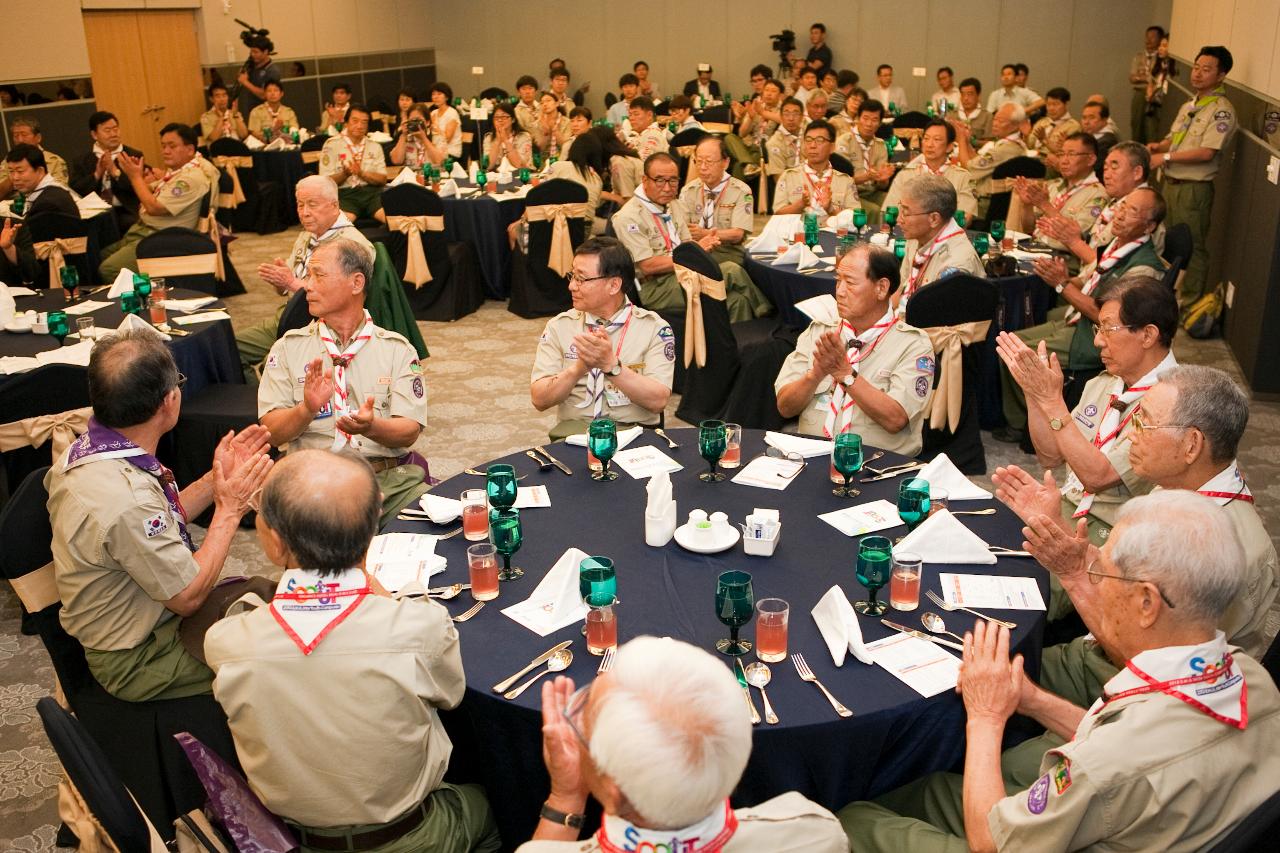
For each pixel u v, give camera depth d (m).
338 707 1.68
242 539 4.03
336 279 3.17
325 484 1.68
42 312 4.59
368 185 8.69
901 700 1.80
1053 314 5.10
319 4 13.48
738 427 2.79
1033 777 1.93
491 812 2.00
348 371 3.24
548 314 7.14
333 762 1.69
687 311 4.68
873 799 1.93
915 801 1.91
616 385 3.11
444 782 2.02
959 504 2.57
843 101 12.24
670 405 5.32
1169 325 2.62
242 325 6.91
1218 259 6.88
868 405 3.00
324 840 1.79
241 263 8.81
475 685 1.87
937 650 1.94
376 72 14.76
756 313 5.34
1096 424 2.89
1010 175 7.16
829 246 5.52
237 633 1.72
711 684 1.17
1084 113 8.19
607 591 1.95
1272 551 2.12
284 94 12.96
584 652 1.96
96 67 10.41
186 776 2.35
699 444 2.70
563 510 2.55
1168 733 1.47
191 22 11.68
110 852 1.59
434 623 1.76
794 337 4.82
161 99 11.34
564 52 15.47
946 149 6.32
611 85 15.38
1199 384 2.14
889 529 2.41
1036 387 2.65
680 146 9.32
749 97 13.34
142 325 4.11
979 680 1.81
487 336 6.72
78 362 3.83
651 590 2.17
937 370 4.28
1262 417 5.14
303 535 1.67
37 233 5.67
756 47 14.42
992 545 2.34
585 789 1.53
